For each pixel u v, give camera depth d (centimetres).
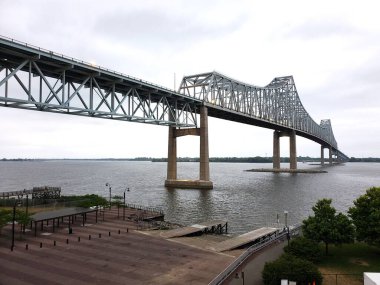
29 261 3225
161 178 17662
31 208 5834
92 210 5188
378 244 3438
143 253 3519
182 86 12338
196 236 4491
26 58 5369
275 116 18562
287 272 2612
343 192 10850
